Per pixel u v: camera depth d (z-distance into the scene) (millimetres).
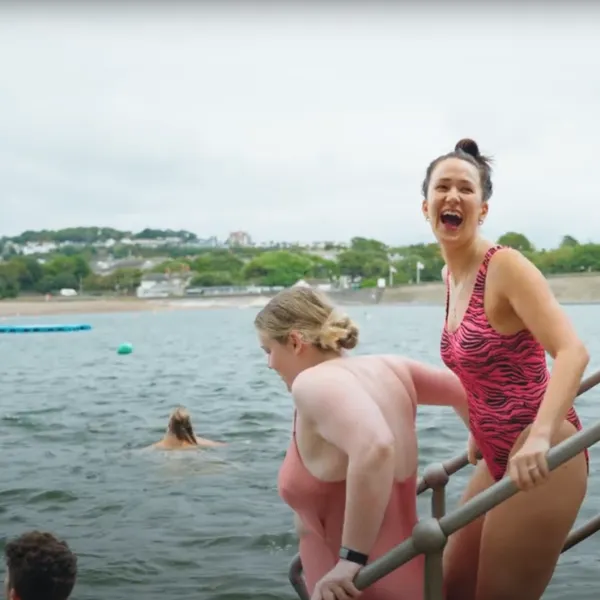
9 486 9180
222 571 6262
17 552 3422
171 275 179875
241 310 131125
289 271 167500
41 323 89938
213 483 9180
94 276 174250
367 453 2629
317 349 2963
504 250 2975
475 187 3064
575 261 109562
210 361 29875
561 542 2943
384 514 2836
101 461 10625
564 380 2719
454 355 3123
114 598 5723
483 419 3121
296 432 2875
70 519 7805
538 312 2840
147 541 7043
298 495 2873
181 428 11602
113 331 63625
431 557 2678
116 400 18078
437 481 3607
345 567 2713
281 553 6680
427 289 136750
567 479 2879
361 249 188750
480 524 3189
